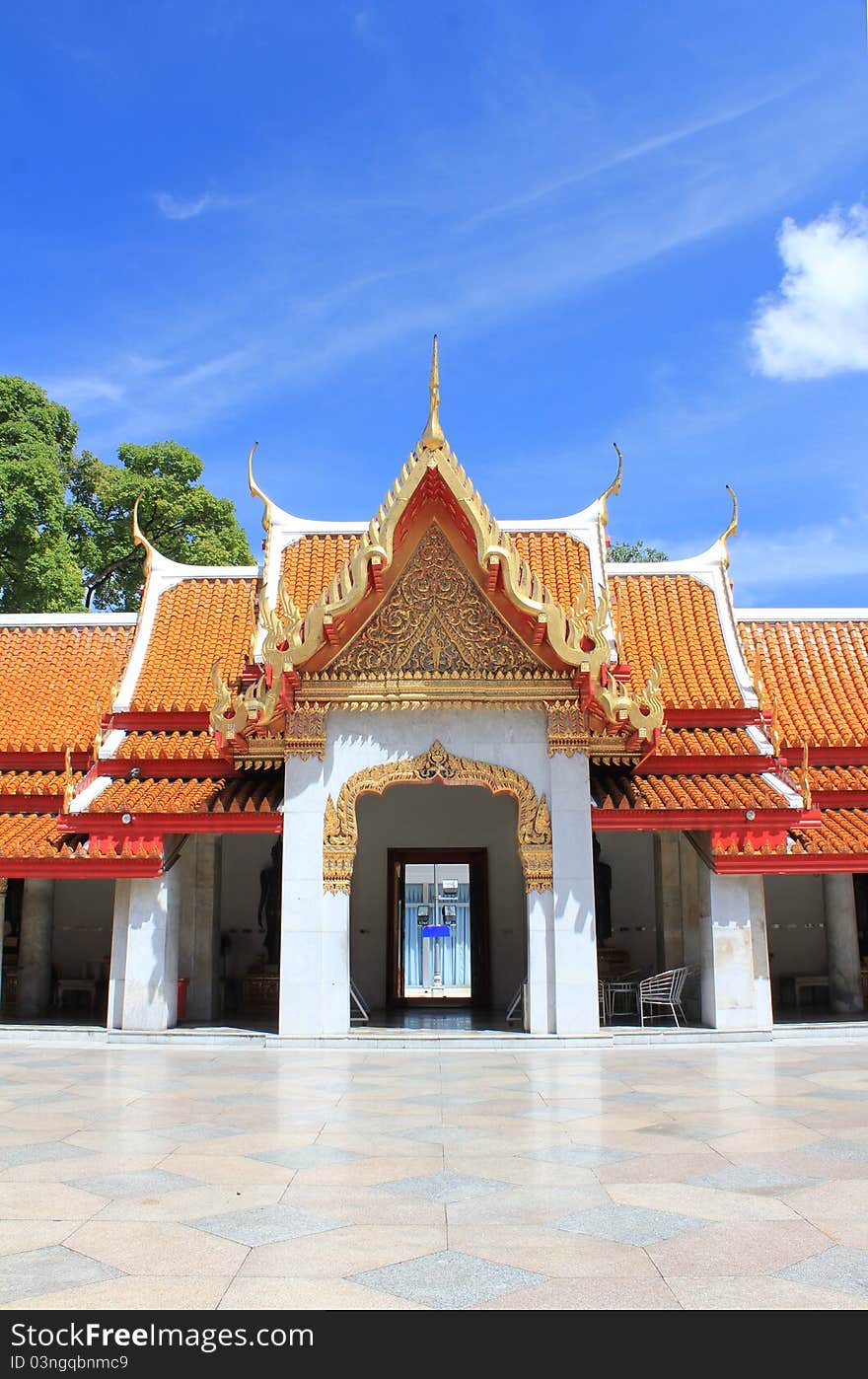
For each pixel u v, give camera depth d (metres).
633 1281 6.83
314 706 19.66
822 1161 10.10
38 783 22.84
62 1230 7.95
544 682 19.61
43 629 27.00
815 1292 6.65
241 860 26.73
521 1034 18.94
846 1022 21.16
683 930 22.86
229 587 25.80
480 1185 9.24
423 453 19.11
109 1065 16.91
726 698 22.52
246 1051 18.61
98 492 48.59
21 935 24.64
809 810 19.98
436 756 19.50
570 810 19.39
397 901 26.61
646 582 25.61
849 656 25.94
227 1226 8.03
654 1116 12.40
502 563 19.06
